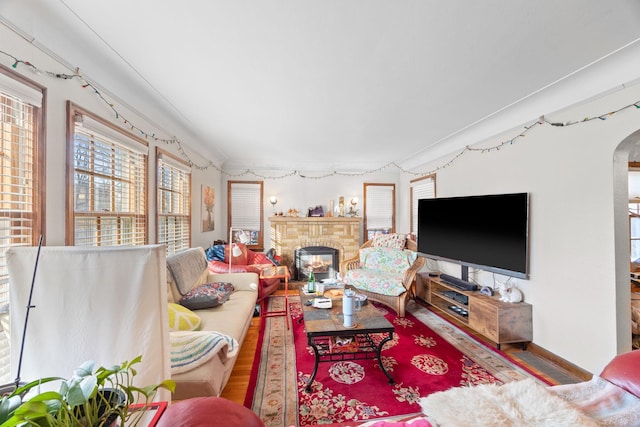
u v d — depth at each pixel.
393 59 1.86
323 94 2.41
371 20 1.49
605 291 1.99
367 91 2.35
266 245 5.40
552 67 1.94
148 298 1.25
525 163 2.66
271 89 2.32
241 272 3.58
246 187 5.36
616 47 1.70
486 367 2.24
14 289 1.22
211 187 4.68
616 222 1.94
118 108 2.20
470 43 1.68
